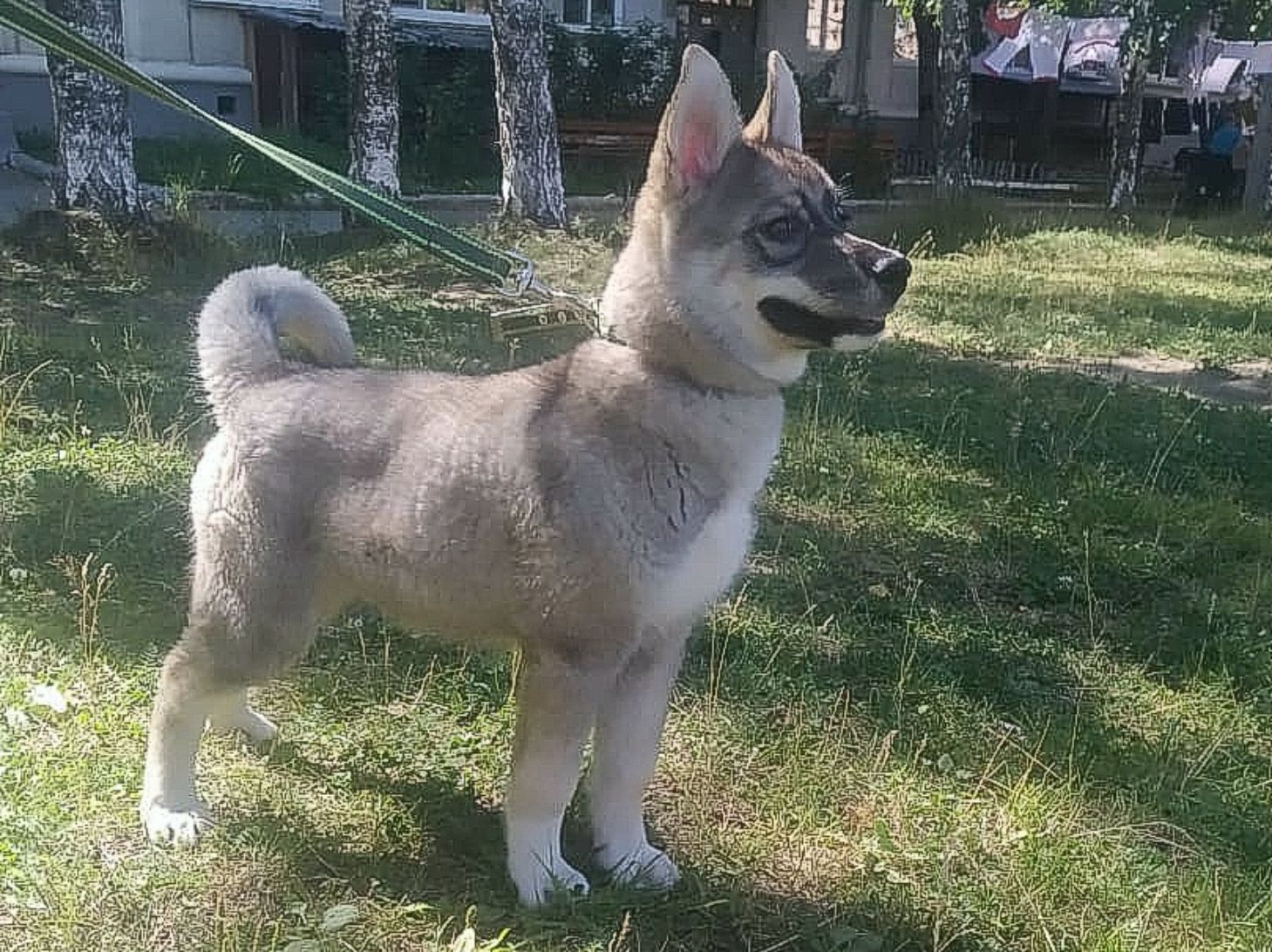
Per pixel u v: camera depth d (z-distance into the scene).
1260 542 1.89
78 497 1.59
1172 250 5.17
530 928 0.93
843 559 1.74
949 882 1.04
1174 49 7.12
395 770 1.14
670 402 0.90
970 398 2.57
